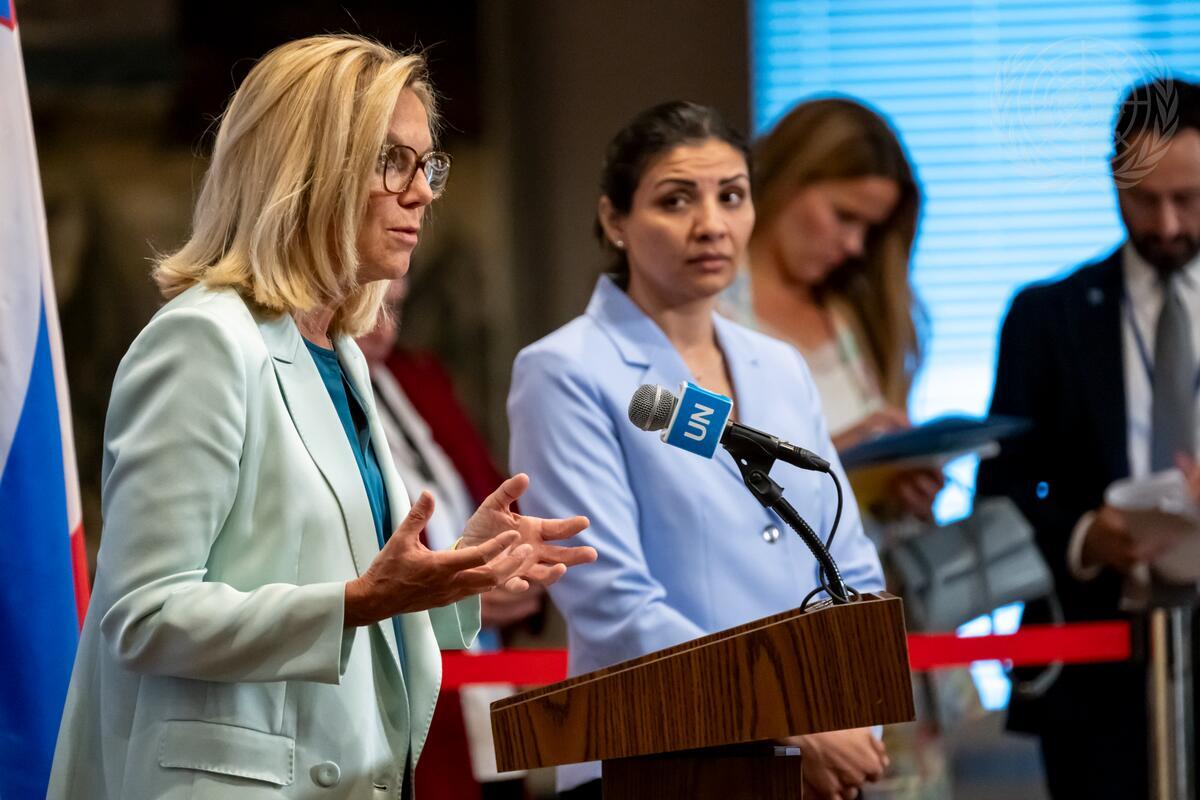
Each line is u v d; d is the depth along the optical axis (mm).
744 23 20922
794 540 9891
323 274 7105
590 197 21172
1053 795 13117
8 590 8430
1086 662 12867
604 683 6645
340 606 6473
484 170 21031
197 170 20688
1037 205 20312
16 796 8312
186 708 6723
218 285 7070
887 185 13328
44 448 8641
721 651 6605
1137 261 13172
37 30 20453
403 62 7305
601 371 9867
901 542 12578
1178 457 12852
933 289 20438
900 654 6551
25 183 8680
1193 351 12938
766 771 6844
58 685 8531
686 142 9992
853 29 20797
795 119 13500
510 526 7172
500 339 21125
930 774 13172
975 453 12344
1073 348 13195
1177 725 12492
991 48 20625
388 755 7195
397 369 14133
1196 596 12531
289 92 7078
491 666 12227
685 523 9641
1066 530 13062
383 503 7680
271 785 6742
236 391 6734
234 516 6844
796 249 13406
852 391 13406
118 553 6609
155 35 20594
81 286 20594
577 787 9852
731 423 7176
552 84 21125
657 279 10094
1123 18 20453
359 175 7027
